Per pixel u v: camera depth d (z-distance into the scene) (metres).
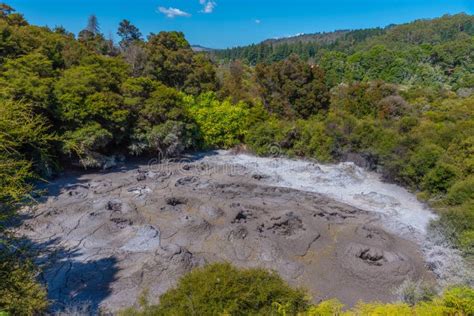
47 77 21.28
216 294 5.84
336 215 15.84
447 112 30.31
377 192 19.84
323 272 11.63
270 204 17.05
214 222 14.84
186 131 26.25
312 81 33.47
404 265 11.44
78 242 12.95
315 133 26.58
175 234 13.73
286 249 12.76
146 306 6.74
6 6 28.22
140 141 24.03
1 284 6.65
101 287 10.36
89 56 26.44
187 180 20.31
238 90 34.72
